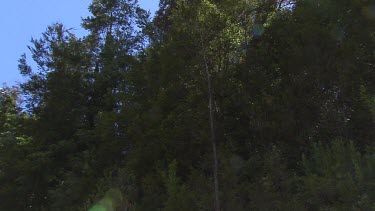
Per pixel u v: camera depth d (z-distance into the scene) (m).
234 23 11.77
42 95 20.72
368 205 7.85
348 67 10.74
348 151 9.02
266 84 11.84
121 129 14.59
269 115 11.41
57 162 18.28
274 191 9.70
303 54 11.13
